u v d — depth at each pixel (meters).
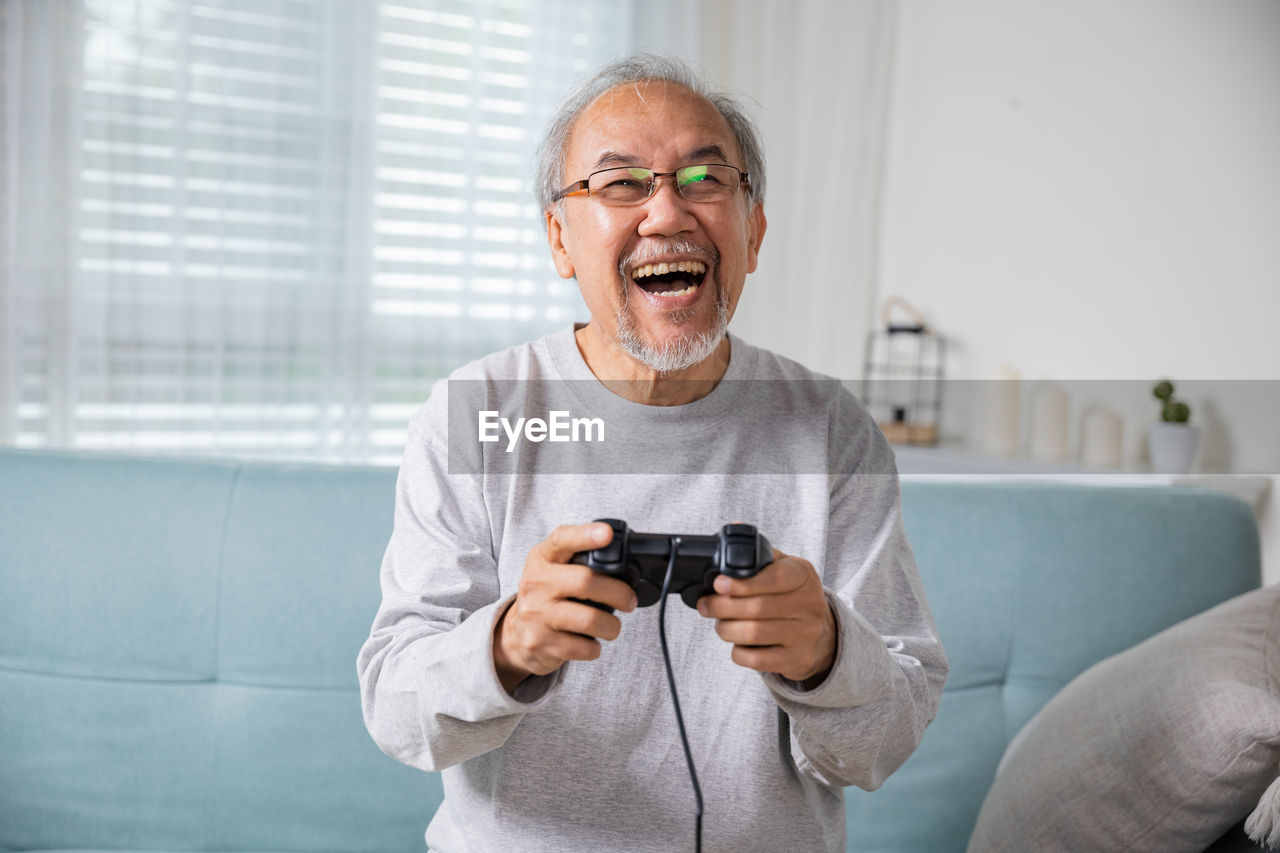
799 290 3.30
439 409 1.00
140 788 1.25
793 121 3.26
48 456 1.35
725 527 0.69
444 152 3.02
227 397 2.82
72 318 2.62
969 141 3.07
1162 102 2.56
